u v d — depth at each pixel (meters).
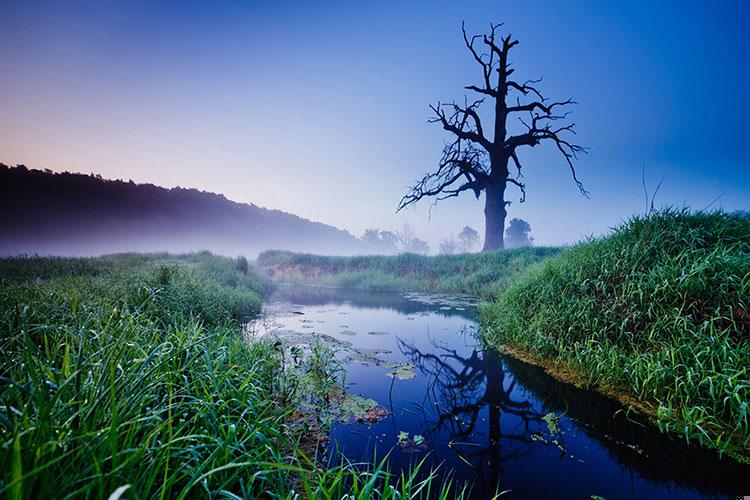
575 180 26.19
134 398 2.03
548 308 5.83
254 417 2.71
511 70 25.67
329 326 7.96
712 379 3.31
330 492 1.83
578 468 2.67
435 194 29.14
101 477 1.25
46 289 5.28
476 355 5.73
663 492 2.37
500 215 26.00
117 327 3.14
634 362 4.00
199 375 2.77
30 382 1.76
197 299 6.71
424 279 16.97
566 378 4.57
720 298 4.17
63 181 176.50
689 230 5.33
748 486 2.45
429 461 2.74
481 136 25.91
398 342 6.57
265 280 18.06
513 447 2.96
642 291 4.75
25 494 1.20
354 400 3.87
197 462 1.80
